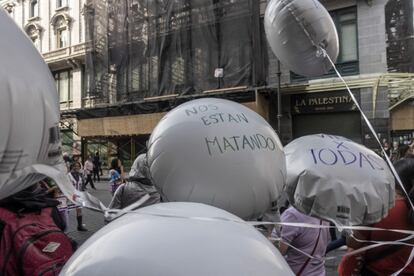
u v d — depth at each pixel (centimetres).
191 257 83
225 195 160
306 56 278
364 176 166
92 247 91
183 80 1677
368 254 215
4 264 137
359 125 1423
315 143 182
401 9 1444
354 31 1457
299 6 262
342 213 162
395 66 1455
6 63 94
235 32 1545
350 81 1423
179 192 164
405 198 210
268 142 171
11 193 111
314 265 240
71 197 115
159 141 172
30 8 2494
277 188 170
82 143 2028
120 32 1875
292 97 1523
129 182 327
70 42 2266
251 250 90
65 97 2308
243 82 1527
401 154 539
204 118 170
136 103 1789
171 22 1716
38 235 142
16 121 95
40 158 108
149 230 92
